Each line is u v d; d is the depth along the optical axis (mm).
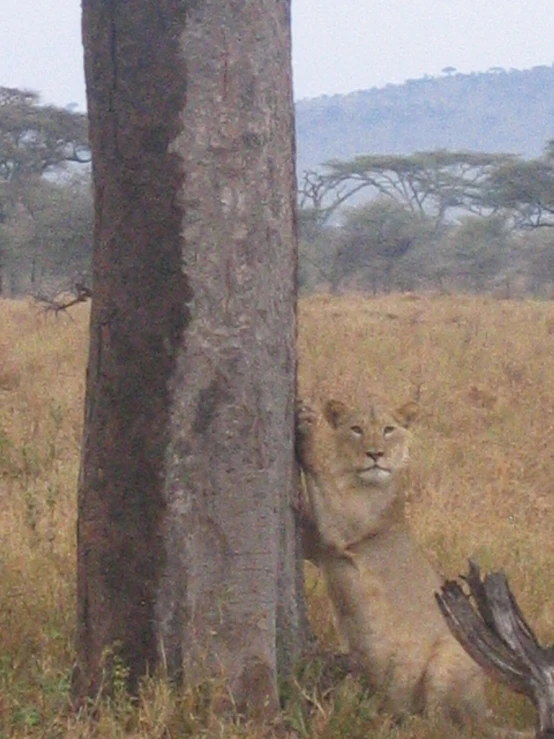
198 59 7691
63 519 11578
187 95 7699
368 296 54562
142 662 7980
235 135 7789
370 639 8695
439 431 17438
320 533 8750
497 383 20844
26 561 10281
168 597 7918
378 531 8820
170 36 7660
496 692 8984
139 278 7812
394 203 73688
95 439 8008
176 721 7746
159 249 7777
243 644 8000
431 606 8812
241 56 7770
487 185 82250
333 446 9047
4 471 13836
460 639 8016
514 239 75188
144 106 7715
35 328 27953
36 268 57156
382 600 8734
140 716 7734
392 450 9016
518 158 82000
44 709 7895
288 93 8055
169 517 7875
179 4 7648
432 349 24109
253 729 7770
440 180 85250
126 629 7988
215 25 7703
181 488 7871
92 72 7848
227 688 7953
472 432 17391
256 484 8000
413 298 46625
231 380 7883
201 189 7758
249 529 7988
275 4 7887
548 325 31297
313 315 32344
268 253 7953
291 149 8125
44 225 55438
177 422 7844
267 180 7914
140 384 7855
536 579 11000
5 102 67000
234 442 7914
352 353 22953
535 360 23453
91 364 8062
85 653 8164
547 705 7848
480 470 15367
